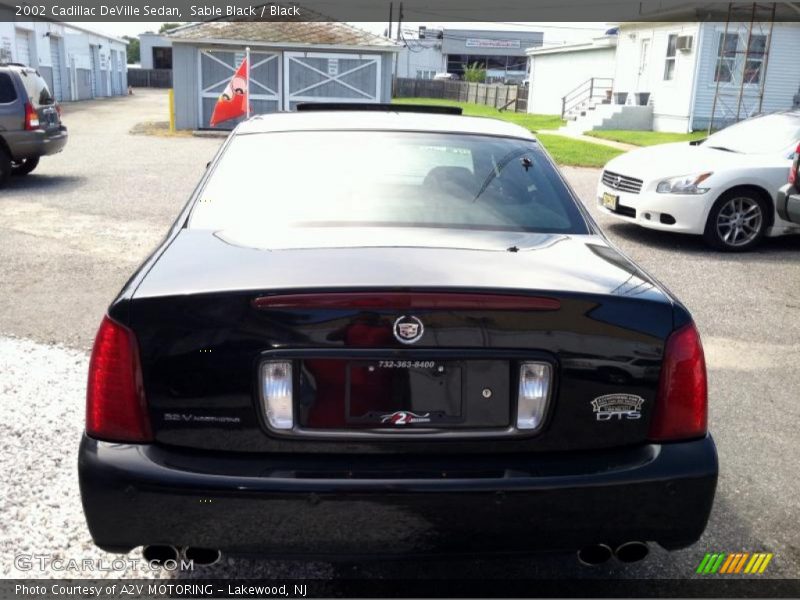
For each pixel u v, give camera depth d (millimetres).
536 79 38219
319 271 2396
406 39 78562
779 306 6633
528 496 2260
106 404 2305
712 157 8828
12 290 6543
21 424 4023
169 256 2592
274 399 2275
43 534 3070
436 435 2299
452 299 2264
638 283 2518
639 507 2330
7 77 12195
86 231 9023
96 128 24031
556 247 2799
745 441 4094
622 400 2361
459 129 3605
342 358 2266
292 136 3447
